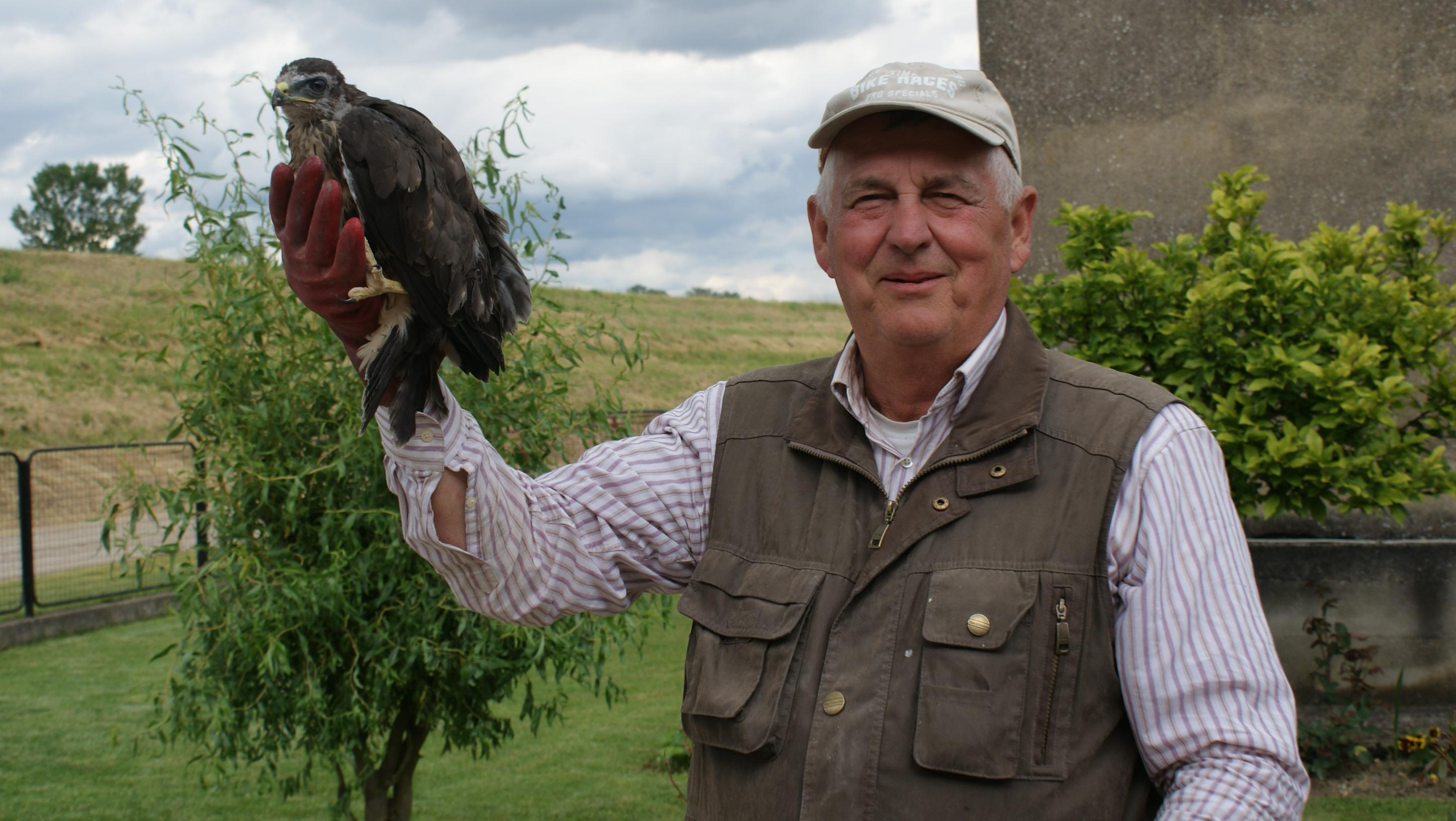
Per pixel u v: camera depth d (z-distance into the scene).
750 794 1.78
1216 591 1.63
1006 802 1.62
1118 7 6.02
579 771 5.93
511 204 4.06
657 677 7.86
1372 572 5.63
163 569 4.29
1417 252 5.40
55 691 7.80
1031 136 6.16
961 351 1.86
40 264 33.41
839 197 1.90
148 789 5.77
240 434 3.98
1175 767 1.61
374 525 3.96
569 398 4.54
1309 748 5.32
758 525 1.97
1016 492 1.77
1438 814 4.70
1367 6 5.80
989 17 6.19
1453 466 5.74
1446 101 5.77
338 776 4.66
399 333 1.94
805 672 1.79
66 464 17.09
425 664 4.02
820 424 1.98
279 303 3.99
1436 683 5.59
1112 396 1.81
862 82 1.86
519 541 2.00
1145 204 6.05
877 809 1.67
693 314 44.19
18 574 12.05
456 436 1.96
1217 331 4.73
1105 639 1.68
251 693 4.14
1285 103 5.91
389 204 1.96
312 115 2.62
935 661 1.68
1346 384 4.54
